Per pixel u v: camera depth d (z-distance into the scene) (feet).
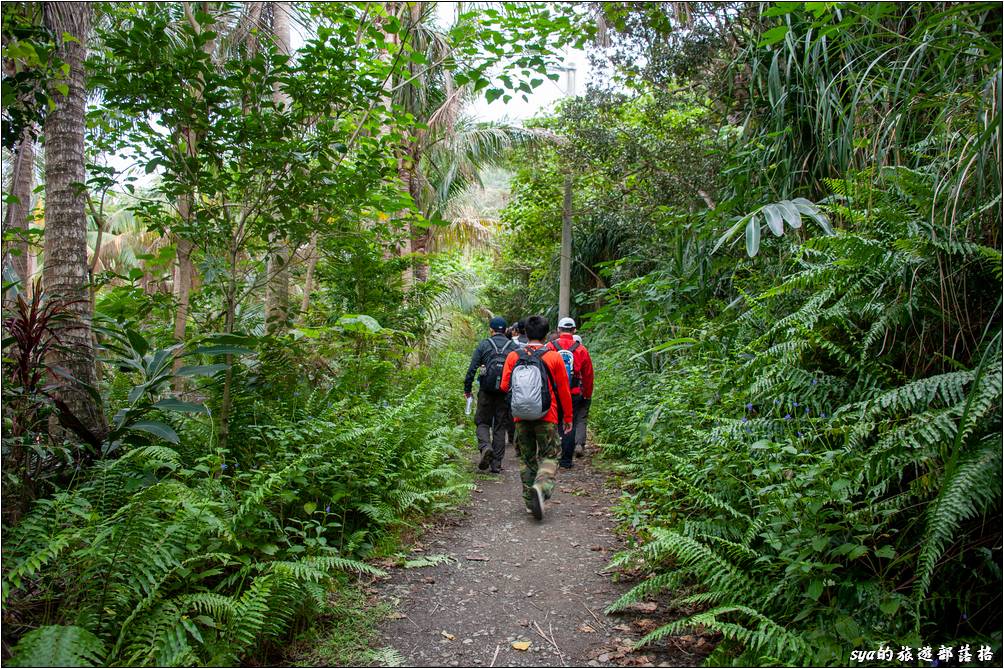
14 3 12.63
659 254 29.19
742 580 8.95
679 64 23.31
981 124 8.92
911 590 8.45
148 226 14.89
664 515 12.34
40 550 7.66
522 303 62.59
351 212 17.49
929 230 9.87
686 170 25.79
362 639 9.16
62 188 13.01
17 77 11.83
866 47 14.55
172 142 13.89
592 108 29.99
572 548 13.16
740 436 11.53
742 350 15.53
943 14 10.21
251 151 13.60
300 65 13.84
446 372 32.19
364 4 14.56
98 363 15.39
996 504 7.99
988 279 9.72
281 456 12.57
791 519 8.95
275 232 15.75
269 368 15.29
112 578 8.07
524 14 14.55
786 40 15.60
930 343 10.23
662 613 9.94
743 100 22.38
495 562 12.40
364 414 15.46
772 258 17.31
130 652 7.54
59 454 10.80
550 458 15.06
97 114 14.30
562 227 40.50
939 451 8.19
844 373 11.85
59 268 12.80
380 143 15.92
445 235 48.55
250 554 10.20
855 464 9.04
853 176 12.46
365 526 12.96
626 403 22.33
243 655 8.33
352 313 21.25
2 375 10.25
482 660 8.83
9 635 7.74
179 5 19.08
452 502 15.87
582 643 9.29
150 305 15.88
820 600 8.65
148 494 8.20
